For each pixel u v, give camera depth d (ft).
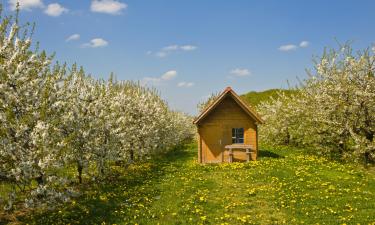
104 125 75.56
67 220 49.37
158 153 137.59
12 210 52.11
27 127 47.03
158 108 132.77
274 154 110.73
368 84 86.74
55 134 53.78
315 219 47.14
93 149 70.49
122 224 47.93
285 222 47.06
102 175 75.66
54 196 47.91
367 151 84.12
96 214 52.70
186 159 118.32
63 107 57.67
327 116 93.91
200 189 67.92
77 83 71.97
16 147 45.39
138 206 56.59
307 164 86.79
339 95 91.25
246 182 72.08
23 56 51.29
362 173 74.08
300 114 113.91
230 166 93.09
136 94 115.44
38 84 53.83
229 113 106.83
